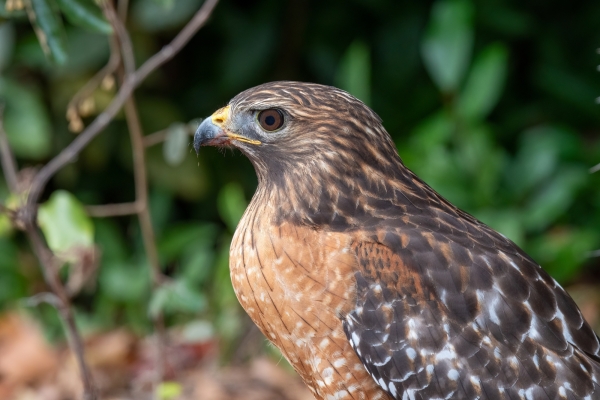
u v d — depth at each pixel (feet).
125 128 41.16
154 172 41.19
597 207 41.37
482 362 21.43
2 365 37.09
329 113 22.50
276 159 22.81
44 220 27.12
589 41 45.93
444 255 21.94
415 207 22.86
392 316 21.70
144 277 39.58
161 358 30.83
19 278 40.16
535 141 40.81
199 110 44.01
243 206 39.27
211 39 44.42
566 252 38.65
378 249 21.93
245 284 22.77
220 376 34.96
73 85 39.99
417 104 44.39
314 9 45.09
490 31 45.37
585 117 45.42
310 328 22.08
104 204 43.80
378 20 45.39
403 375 21.68
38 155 39.27
